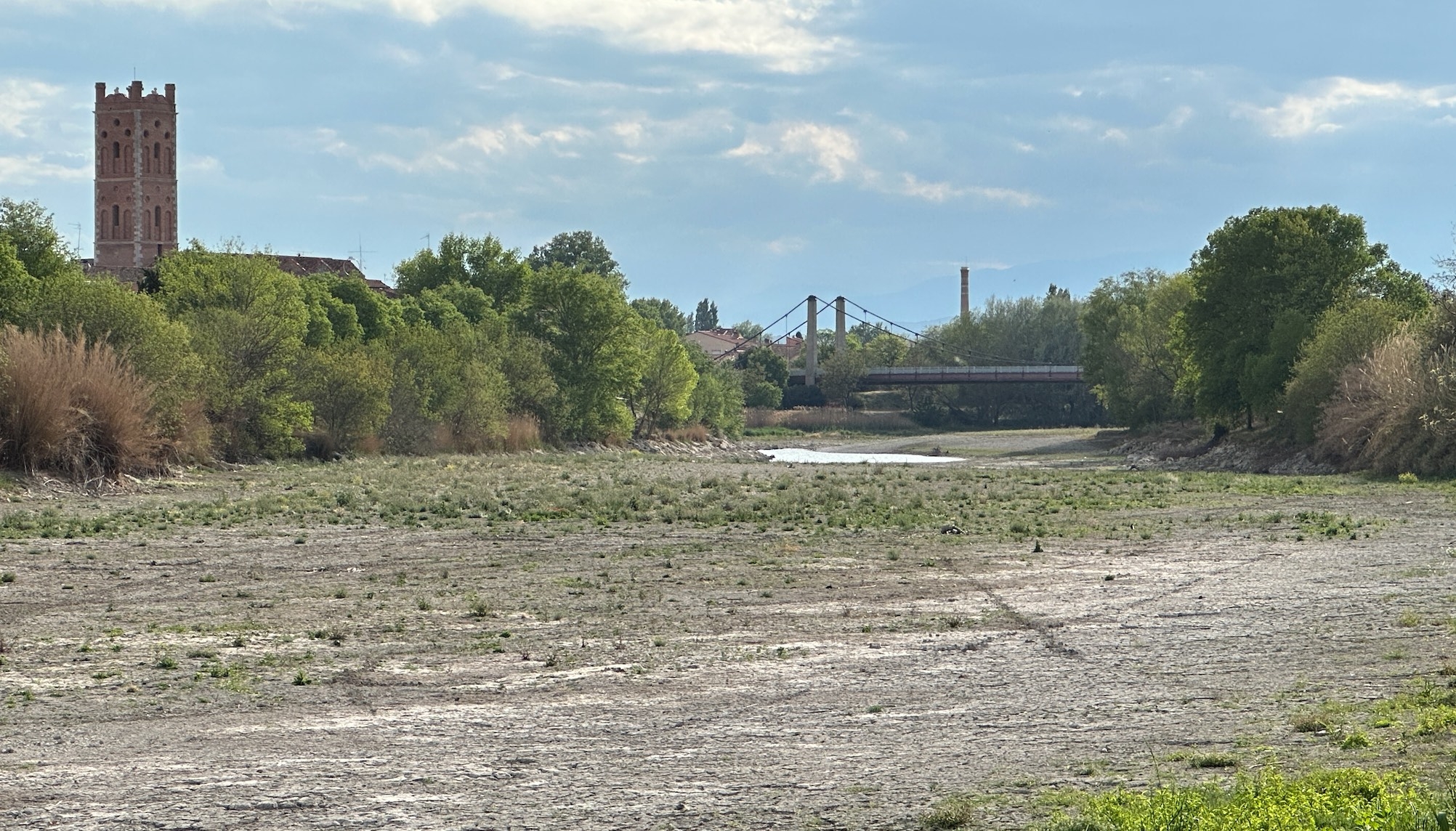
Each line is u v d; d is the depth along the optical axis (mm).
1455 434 51688
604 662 16484
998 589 23141
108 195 137125
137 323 50938
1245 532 32562
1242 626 18641
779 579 24516
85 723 13195
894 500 43312
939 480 55406
